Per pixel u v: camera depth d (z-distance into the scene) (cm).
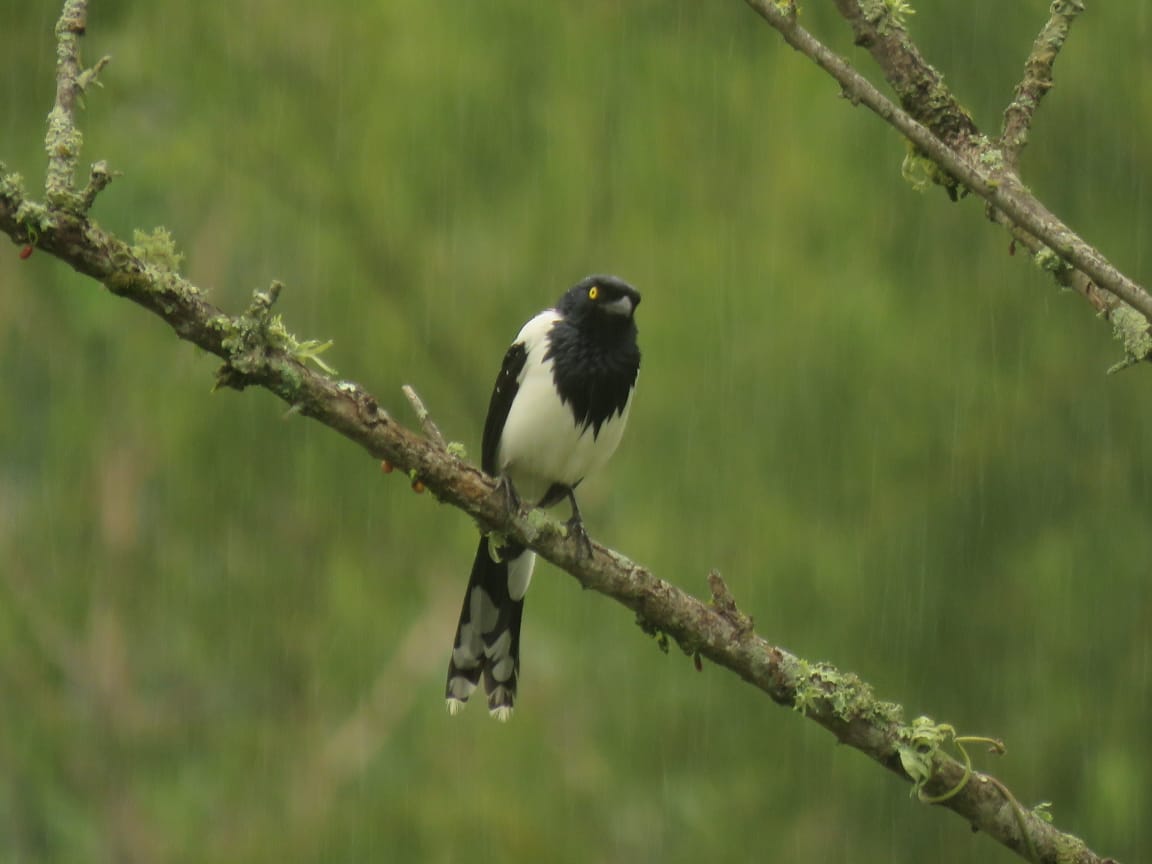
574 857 1380
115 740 1625
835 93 1279
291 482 1565
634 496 1302
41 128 1498
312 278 1559
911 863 1256
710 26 1391
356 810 1468
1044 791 1204
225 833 1530
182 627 1623
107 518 1656
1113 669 1201
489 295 1503
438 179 1475
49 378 1630
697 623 697
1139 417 1214
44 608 1645
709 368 1262
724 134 1357
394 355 1548
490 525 693
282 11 1518
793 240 1277
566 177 1434
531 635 1534
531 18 1446
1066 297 1224
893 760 686
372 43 1510
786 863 1262
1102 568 1195
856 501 1226
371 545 1574
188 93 1520
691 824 1293
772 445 1240
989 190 586
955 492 1217
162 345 1564
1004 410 1217
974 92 1223
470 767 1498
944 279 1238
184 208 1578
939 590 1206
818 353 1235
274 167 1544
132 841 1596
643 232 1368
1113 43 1213
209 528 1589
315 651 1599
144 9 1512
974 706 1209
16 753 1576
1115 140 1211
